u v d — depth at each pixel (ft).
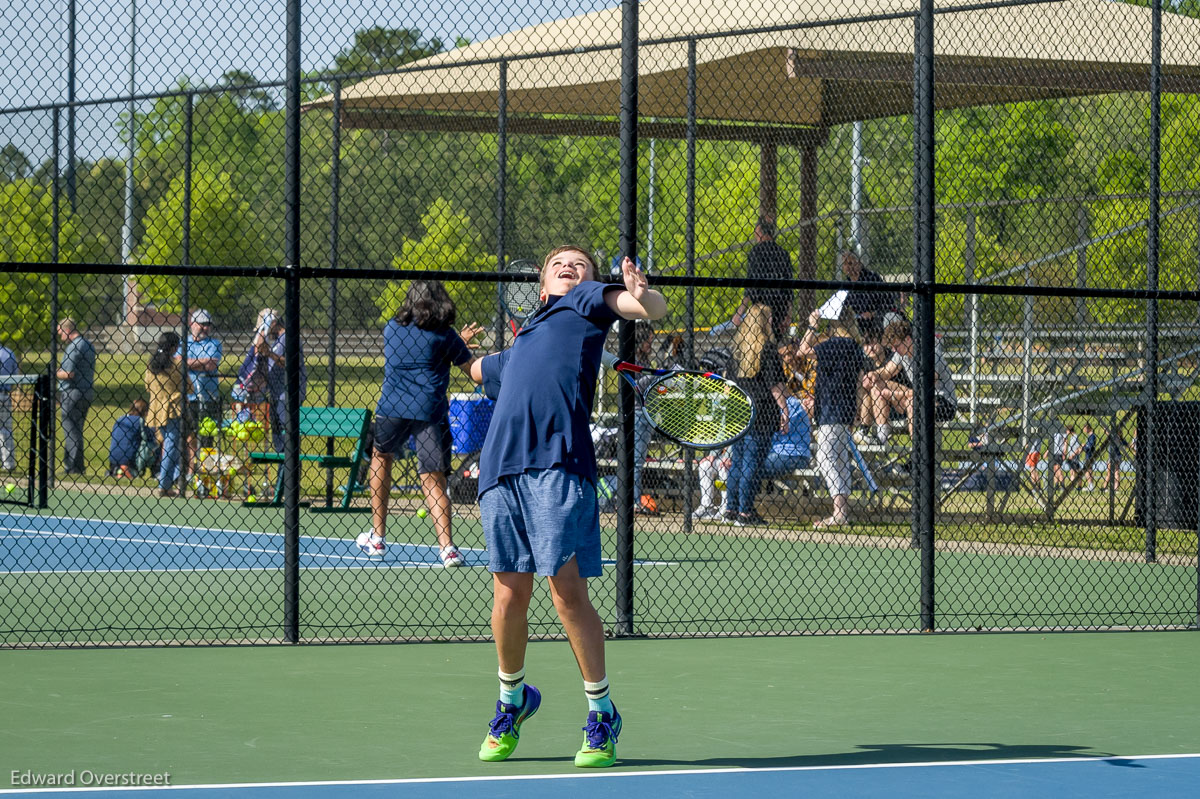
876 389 63.21
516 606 24.53
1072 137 72.59
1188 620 40.57
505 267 65.36
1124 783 23.49
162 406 74.49
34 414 68.33
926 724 27.91
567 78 67.72
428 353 48.52
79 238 79.71
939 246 71.36
